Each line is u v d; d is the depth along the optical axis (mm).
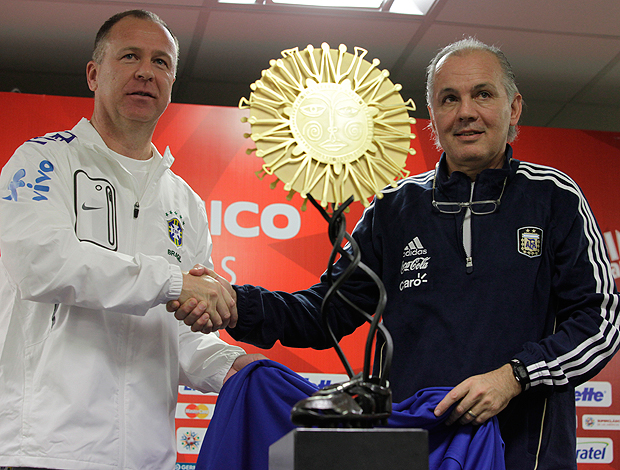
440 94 1646
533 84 4031
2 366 1573
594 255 1588
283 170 1146
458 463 1264
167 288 1532
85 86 3959
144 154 1866
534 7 3236
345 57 1225
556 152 3707
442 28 3430
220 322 1555
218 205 3406
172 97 4102
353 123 1180
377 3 3273
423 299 1612
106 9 3211
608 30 3422
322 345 1712
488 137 1614
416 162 3572
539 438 1489
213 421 1467
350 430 831
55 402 1535
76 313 1605
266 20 3344
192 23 3363
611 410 3396
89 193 1692
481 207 1646
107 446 1555
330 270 1095
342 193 1152
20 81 3893
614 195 3693
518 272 1575
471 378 1373
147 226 1766
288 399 1423
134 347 1672
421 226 1685
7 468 1498
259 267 3381
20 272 1504
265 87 1178
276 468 930
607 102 4234
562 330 1505
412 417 1335
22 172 1609
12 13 3242
